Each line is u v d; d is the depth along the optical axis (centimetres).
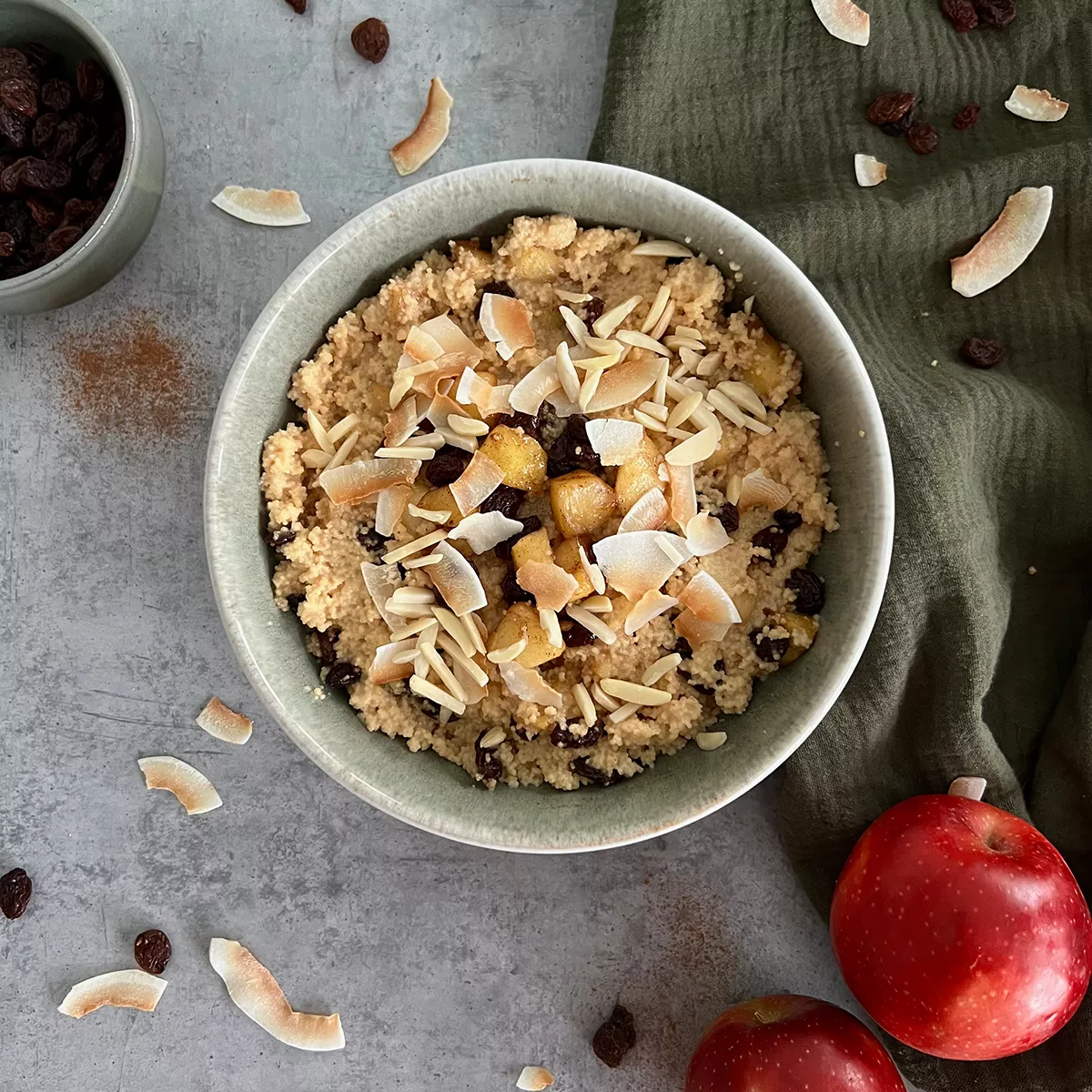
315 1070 73
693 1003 73
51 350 74
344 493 68
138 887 74
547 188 67
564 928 73
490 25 73
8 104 71
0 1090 74
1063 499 72
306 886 74
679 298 68
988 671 70
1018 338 72
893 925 68
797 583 68
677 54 71
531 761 69
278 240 73
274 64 74
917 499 69
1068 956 67
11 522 74
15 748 74
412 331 67
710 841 73
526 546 67
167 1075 74
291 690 68
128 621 74
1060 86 72
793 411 68
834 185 71
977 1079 71
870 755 71
